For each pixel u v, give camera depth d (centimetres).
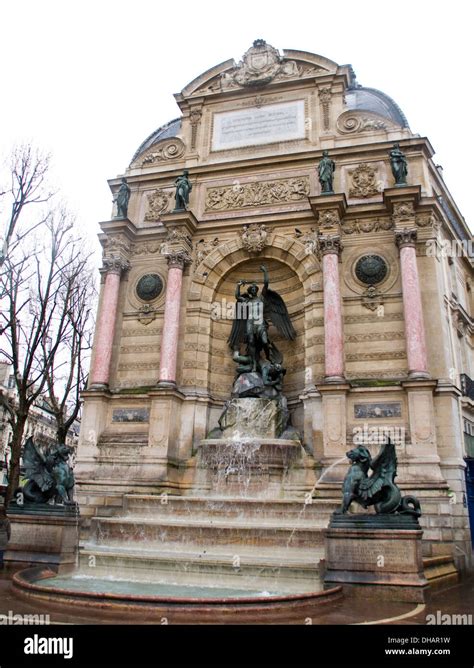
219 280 2502
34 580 1234
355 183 2414
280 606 964
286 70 2717
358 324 2175
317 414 2100
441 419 1972
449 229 2528
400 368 2070
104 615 896
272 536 1457
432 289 2142
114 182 2762
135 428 2241
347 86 2734
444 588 1393
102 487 2106
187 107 2841
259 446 2008
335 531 1259
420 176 2352
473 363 2745
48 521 1470
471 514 2055
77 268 2802
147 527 1570
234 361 2388
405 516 1259
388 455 1345
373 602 1142
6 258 2258
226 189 2600
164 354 2266
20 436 2228
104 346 2350
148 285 2483
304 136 2584
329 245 2233
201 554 1422
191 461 2161
